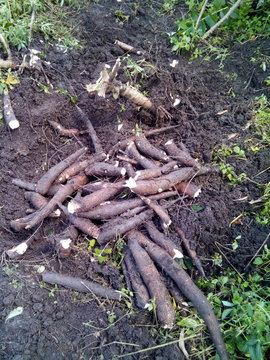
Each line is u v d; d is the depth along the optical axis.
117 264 0.86
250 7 1.42
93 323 0.76
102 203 0.90
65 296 0.79
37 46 1.24
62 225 0.91
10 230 0.89
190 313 0.79
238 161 1.02
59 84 1.16
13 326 0.72
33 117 1.07
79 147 1.07
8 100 1.06
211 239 0.90
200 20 1.36
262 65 1.23
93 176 0.97
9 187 0.95
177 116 1.13
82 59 1.24
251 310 0.76
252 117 1.12
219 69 1.27
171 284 0.82
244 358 0.75
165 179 0.91
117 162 0.97
